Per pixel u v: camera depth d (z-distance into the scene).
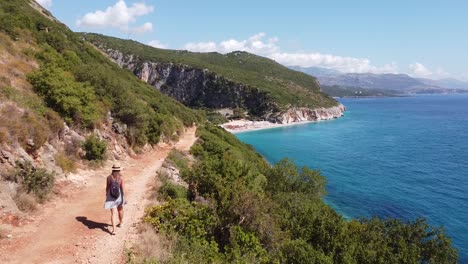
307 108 171.25
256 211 12.48
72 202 12.97
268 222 13.03
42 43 28.48
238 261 9.83
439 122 149.38
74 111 19.69
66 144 17.52
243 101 182.62
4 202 10.44
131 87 43.94
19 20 29.67
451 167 64.38
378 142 96.38
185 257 9.24
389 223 24.17
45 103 17.97
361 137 107.50
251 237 11.62
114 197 10.48
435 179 55.81
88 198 13.75
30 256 8.49
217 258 9.88
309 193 34.25
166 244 9.88
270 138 113.12
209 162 18.50
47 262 8.27
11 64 19.50
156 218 11.18
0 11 30.00
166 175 18.25
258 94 178.38
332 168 64.75
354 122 156.38
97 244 9.45
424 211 41.00
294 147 92.19
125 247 9.32
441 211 40.94
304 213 20.08
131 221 11.46
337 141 100.69
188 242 10.36
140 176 19.16
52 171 14.00
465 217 38.91
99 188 15.39
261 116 166.00
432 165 66.31
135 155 25.16
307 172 36.25
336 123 154.00
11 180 11.62
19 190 11.59
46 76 19.66
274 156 79.12
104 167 19.11
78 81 25.17
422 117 175.50
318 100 193.38
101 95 25.36
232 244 11.04
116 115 25.69
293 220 19.16
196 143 38.00
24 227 10.02
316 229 17.88
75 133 18.95
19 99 15.78
